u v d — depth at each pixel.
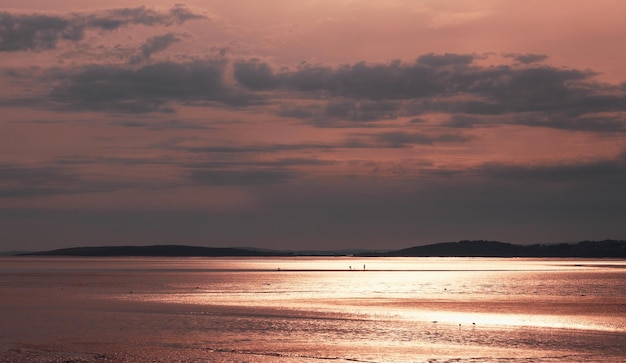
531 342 46.06
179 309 67.06
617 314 63.66
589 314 63.62
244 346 44.31
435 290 101.75
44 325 54.09
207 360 39.84
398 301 78.44
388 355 41.47
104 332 50.12
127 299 80.62
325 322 56.22
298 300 79.38
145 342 45.69
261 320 57.50
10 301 77.38
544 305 73.06
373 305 72.50
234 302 76.06
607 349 43.62
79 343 45.19
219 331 50.78
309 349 43.31
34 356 40.59
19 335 48.59
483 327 53.44
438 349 43.41
